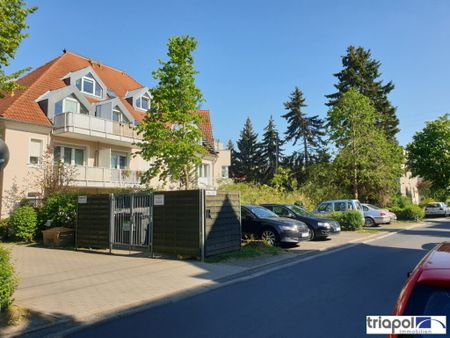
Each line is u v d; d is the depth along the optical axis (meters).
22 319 6.17
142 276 9.51
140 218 12.88
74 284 8.70
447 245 3.97
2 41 8.95
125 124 26.50
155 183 27.41
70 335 5.71
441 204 40.06
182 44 19.34
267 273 9.91
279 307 6.75
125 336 5.59
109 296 7.67
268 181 64.12
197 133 19.73
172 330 5.76
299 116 57.31
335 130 32.31
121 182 25.69
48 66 28.86
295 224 14.88
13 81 10.05
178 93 19.31
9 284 6.44
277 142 65.69
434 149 22.38
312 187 33.72
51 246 15.57
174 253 11.98
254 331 5.57
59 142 24.00
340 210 23.61
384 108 45.94
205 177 34.59
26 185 21.45
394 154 32.53
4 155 6.52
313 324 5.81
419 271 2.96
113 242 13.52
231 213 12.74
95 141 26.11
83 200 14.62
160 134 19.08
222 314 6.45
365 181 32.03
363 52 46.28
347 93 32.25
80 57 33.06
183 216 11.89
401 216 31.69
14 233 17.38
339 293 7.64
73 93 25.00
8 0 9.18
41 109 23.70
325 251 14.00
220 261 11.41
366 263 11.17
